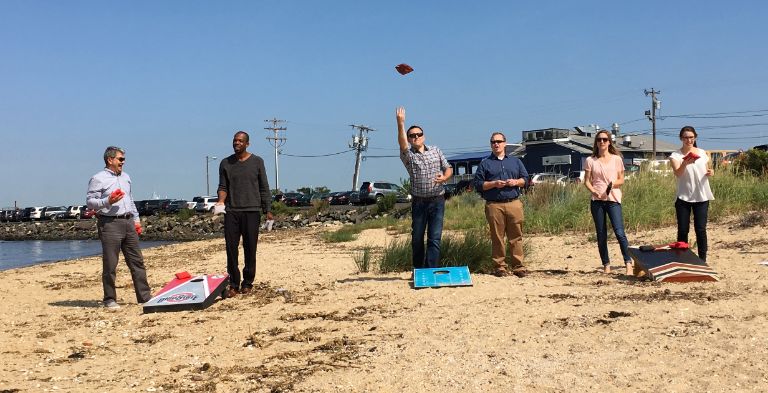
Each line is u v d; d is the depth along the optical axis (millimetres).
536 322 6246
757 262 9133
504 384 4512
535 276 9344
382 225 27062
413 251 9430
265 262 14109
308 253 16047
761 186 16109
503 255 9500
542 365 4859
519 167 9484
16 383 5215
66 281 12828
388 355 5406
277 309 7879
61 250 36469
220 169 9227
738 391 4156
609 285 8211
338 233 21719
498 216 9375
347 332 6418
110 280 8961
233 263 9172
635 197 16453
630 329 5699
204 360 5719
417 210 9305
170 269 14195
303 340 6230
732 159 21750
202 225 52812
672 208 15438
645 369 4637
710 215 14758
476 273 10094
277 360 5543
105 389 4965
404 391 4508
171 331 7070
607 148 9383
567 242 13570
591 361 4879
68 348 6512
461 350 5402
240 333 6730
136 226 9102
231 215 9133
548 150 63438
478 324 6293
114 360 5910
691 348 5023
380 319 6895
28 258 30219
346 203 58031
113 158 8898
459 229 19156
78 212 78375
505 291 8047
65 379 5301
